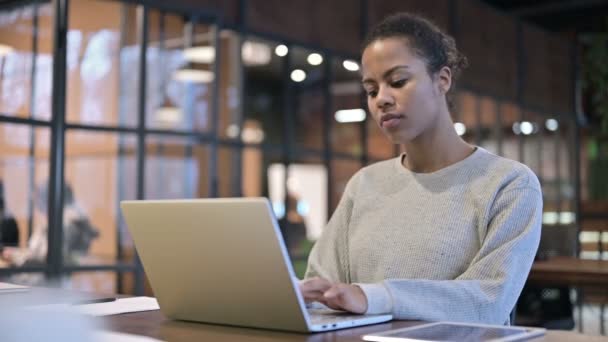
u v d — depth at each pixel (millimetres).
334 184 6961
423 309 1357
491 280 1442
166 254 1309
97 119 4820
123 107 4957
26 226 4469
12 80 4438
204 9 5441
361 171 1873
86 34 4785
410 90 1595
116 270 4836
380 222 1716
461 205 1624
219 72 5512
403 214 1687
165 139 5172
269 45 6398
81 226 4699
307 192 6793
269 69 6398
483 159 1659
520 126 9969
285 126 6520
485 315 1400
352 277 1745
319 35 6840
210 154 5438
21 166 4469
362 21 7332
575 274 3387
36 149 4539
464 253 1589
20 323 800
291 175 6586
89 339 849
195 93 5359
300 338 1144
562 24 11961
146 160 5062
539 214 1558
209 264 1246
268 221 1128
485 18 9203
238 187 6047
